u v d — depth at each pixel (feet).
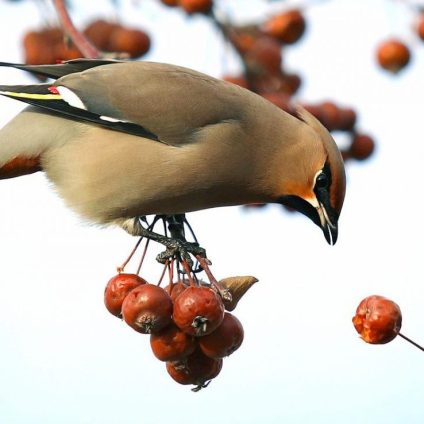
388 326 34.17
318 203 41.01
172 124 40.47
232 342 34.73
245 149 40.70
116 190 40.70
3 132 41.39
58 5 43.60
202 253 36.78
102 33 46.32
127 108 40.63
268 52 46.80
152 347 34.81
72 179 41.09
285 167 40.98
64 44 45.50
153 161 40.37
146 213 41.29
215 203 41.78
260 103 41.45
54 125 41.06
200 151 40.42
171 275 35.83
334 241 40.86
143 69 41.57
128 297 34.58
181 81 41.24
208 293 34.09
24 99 40.81
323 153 40.83
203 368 35.29
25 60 45.83
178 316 34.01
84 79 41.19
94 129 40.81
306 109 46.47
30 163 41.42
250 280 35.53
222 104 40.88
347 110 47.14
